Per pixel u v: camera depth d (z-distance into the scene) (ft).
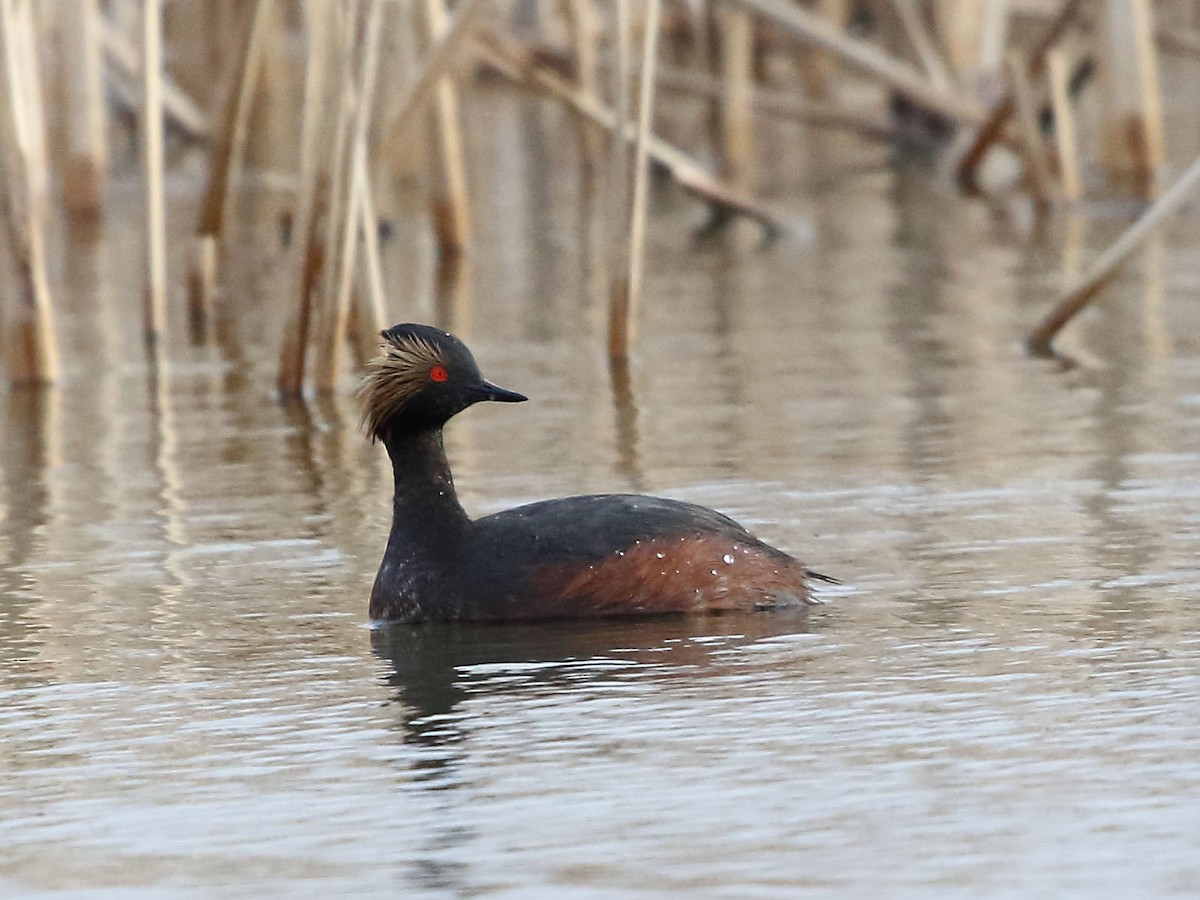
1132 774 26.91
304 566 40.40
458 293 75.87
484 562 35.96
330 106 57.31
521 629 35.45
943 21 104.99
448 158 83.35
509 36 104.58
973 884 23.56
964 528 41.24
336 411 56.44
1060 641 33.24
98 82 92.12
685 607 35.83
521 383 59.52
